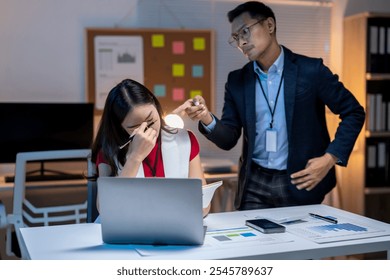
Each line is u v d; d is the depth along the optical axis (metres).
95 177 1.92
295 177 2.01
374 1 3.97
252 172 2.30
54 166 3.33
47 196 2.60
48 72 3.44
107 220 1.41
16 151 3.19
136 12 3.56
